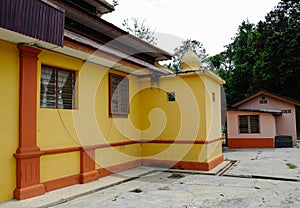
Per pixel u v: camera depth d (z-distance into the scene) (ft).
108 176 23.24
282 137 51.62
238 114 50.70
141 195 17.79
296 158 34.73
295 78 75.25
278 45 75.51
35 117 17.12
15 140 16.07
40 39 14.24
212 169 26.55
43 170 17.70
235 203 15.75
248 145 49.85
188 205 15.52
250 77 85.51
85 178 20.47
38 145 17.47
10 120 15.88
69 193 17.56
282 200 16.22
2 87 15.53
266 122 49.11
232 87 88.79
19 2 13.14
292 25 79.61
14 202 15.24
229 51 116.57
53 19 15.01
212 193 18.06
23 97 16.43
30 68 16.92
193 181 21.86
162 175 24.48
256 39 85.76
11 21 12.75
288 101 57.36
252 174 24.03
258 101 60.80
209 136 27.17
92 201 16.43
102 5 28.45
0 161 15.28
